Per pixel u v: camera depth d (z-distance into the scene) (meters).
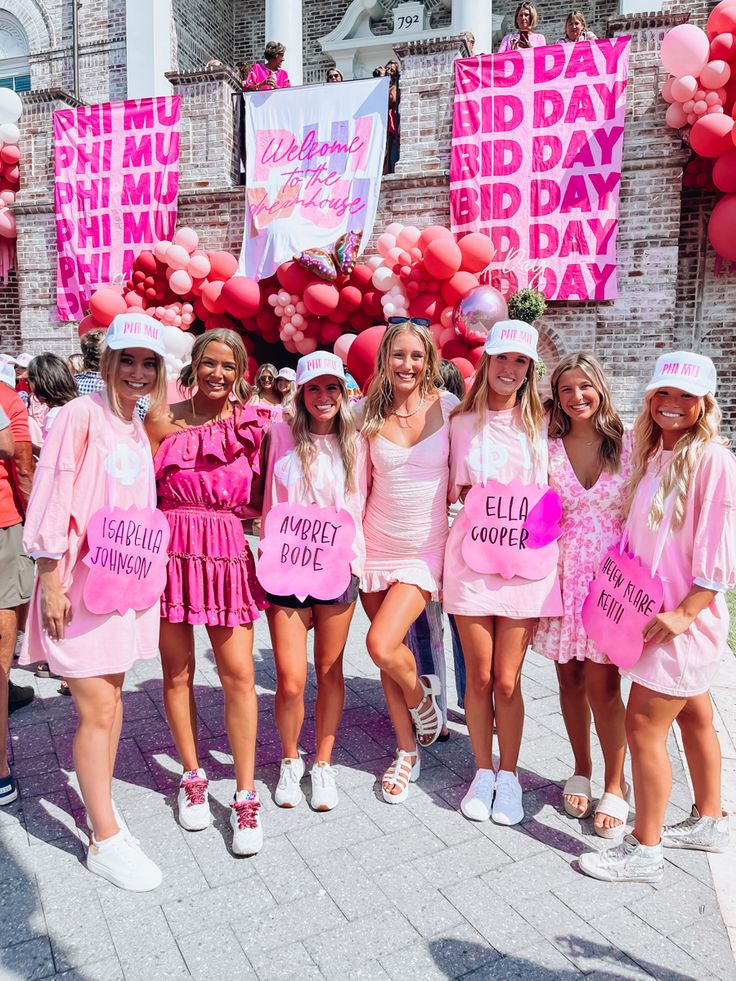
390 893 2.39
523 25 8.10
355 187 8.10
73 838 2.67
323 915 2.28
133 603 2.39
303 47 14.14
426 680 3.34
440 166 8.02
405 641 3.40
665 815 2.88
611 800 2.75
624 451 2.75
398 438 2.92
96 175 9.12
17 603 2.98
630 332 7.70
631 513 2.55
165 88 12.06
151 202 8.95
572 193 7.57
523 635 2.77
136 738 3.45
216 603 2.61
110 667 2.36
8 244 10.03
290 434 2.84
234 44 14.39
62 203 9.26
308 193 8.23
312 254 7.43
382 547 2.95
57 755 3.27
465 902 2.35
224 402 2.70
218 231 8.80
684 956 2.14
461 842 2.67
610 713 2.71
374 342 6.95
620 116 7.39
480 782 2.90
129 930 2.21
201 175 8.82
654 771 2.42
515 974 2.06
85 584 2.31
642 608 2.40
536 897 2.38
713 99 6.90
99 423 2.39
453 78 7.88
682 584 2.39
